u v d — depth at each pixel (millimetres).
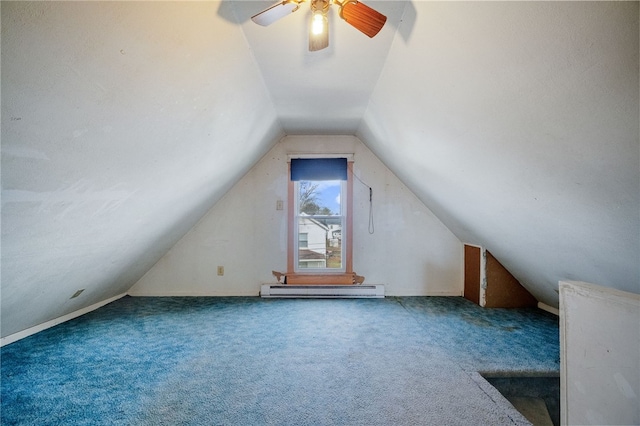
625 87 974
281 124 3506
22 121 1129
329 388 1899
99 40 1090
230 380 1985
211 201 3715
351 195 4062
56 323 2980
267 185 4062
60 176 1489
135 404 1725
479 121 1678
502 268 3621
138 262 3477
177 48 1384
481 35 1209
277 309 3473
